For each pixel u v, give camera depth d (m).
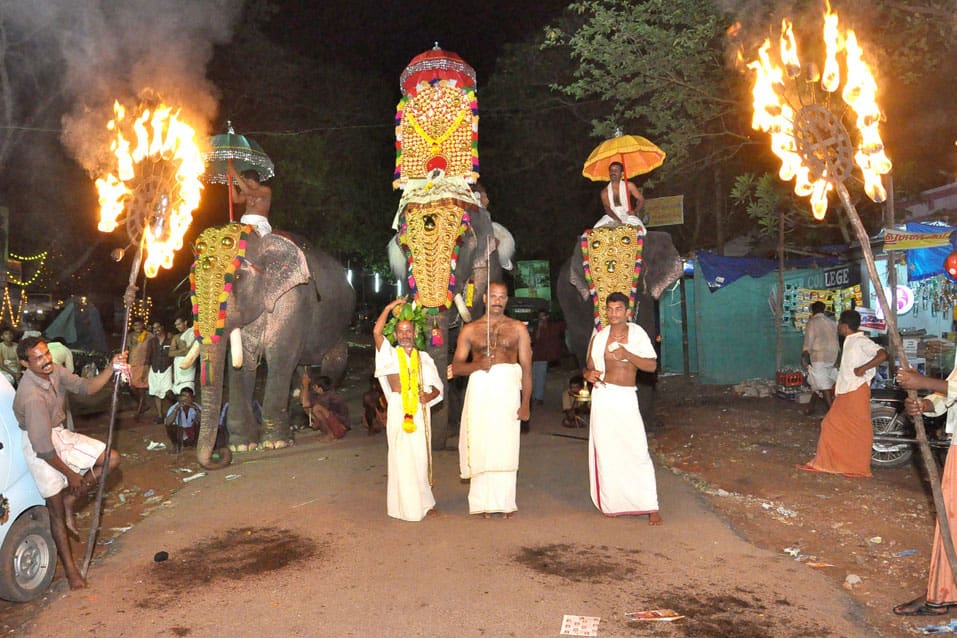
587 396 11.56
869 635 4.66
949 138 14.10
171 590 5.48
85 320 21.44
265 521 6.97
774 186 15.36
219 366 9.05
